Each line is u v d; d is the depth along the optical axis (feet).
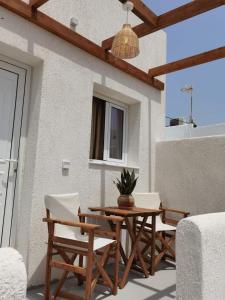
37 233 9.99
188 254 5.48
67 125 11.23
